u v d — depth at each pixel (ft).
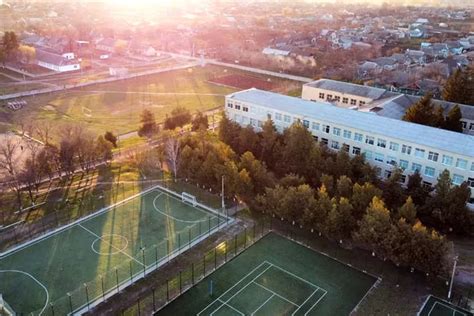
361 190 235.61
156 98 513.45
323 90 434.71
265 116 350.43
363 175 270.05
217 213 258.78
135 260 215.92
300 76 626.64
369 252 223.71
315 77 611.88
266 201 247.29
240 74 639.35
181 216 255.70
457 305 189.26
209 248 226.17
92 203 268.21
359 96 412.57
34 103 477.36
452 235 240.94
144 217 253.85
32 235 234.38
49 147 304.91
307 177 282.56
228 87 568.41
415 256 198.29
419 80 552.41
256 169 267.59
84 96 511.81
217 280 202.69
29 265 209.87
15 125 404.98
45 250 221.87
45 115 437.58
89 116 441.68
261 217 254.68
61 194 278.67
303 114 325.83
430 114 330.34
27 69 631.56
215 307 186.19
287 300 191.21
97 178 302.86
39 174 288.51
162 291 195.21
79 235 235.40
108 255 219.00
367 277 206.28
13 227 241.55
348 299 192.34
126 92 535.19
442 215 238.68
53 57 647.56
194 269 209.97
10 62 653.71
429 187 260.62
